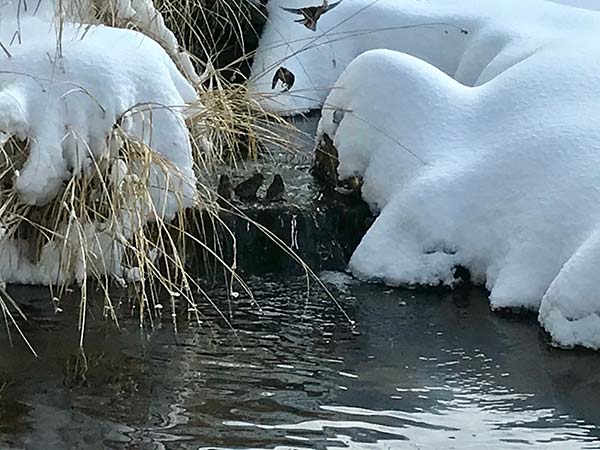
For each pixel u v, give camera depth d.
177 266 4.82
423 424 4.08
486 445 3.97
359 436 3.99
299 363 4.48
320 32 7.84
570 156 5.11
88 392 4.22
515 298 4.95
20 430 3.97
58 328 4.67
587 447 3.98
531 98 5.50
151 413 4.09
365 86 5.71
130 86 4.83
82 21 5.21
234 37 7.52
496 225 5.17
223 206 5.45
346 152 5.73
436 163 5.42
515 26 7.26
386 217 5.36
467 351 4.63
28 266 5.05
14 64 4.76
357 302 5.06
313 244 5.49
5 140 4.63
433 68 5.78
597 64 5.59
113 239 4.78
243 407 4.15
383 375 4.41
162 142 4.90
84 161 4.75
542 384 4.38
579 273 4.65
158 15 5.54
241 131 5.98
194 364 4.44
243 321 4.83
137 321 4.77
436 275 5.21
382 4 7.90
